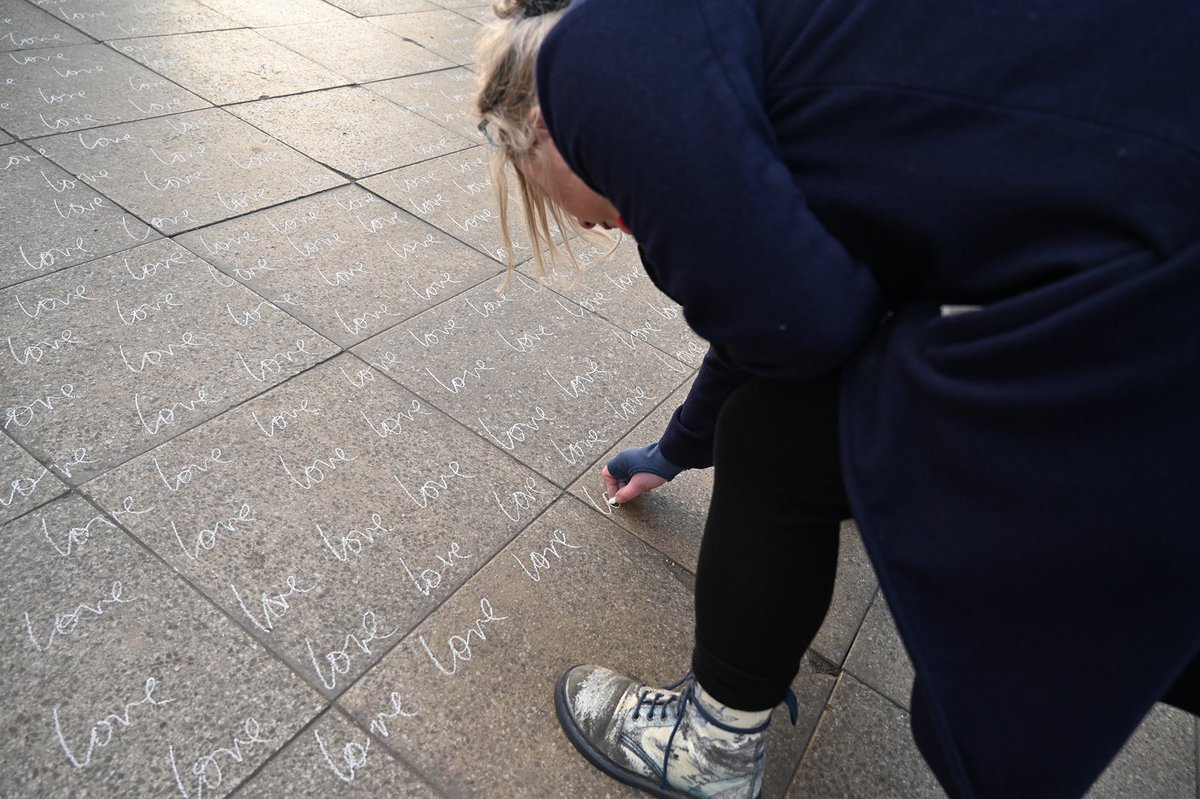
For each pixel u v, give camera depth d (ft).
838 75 2.83
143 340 7.26
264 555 5.70
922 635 3.03
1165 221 2.36
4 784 4.20
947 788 3.22
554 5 3.40
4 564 5.23
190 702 4.75
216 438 6.49
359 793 4.56
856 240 2.99
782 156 3.00
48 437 6.15
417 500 6.44
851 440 3.15
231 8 15.05
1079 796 2.85
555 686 5.39
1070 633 2.76
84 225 8.48
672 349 9.06
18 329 7.03
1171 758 5.99
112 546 5.50
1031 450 2.66
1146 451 2.50
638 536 6.71
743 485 3.79
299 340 7.74
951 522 2.89
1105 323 2.42
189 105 11.34
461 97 14.06
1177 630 2.62
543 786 4.83
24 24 12.32
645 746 4.77
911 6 2.73
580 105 2.89
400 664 5.26
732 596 3.88
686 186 2.76
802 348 2.98
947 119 2.66
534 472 7.01
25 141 9.55
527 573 6.11
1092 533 2.60
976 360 2.72
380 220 9.96
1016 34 2.58
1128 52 2.47
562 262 10.05
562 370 8.29
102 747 4.44
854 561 7.07
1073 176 2.48
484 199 11.01
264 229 9.19
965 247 2.76
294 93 12.57
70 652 4.84
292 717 4.82
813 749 5.51
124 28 13.07
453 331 8.41
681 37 2.80
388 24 16.72
